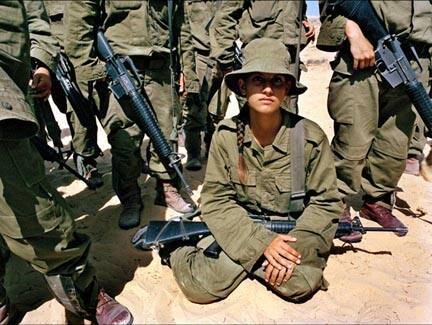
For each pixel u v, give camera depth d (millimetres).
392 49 2373
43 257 1772
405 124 2553
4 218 1693
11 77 1621
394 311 2068
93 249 2693
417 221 2844
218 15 3367
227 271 2129
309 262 2160
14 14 1583
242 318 2059
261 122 2113
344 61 2490
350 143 2533
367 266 2395
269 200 2305
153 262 2525
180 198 3172
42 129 3125
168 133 3010
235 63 3393
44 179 1764
